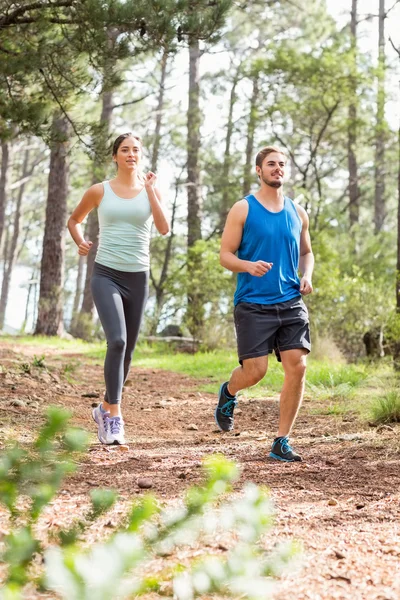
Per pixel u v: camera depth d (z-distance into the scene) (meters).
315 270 15.04
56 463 1.50
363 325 14.35
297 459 4.34
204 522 1.51
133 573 2.09
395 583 2.26
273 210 4.51
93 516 1.54
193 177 23.03
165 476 3.73
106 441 4.80
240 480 3.70
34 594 1.87
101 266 5.05
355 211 29.98
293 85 22.25
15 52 9.15
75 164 33.03
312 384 8.59
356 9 28.98
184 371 11.37
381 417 5.95
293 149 27.50
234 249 4.48
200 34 8.16
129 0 7.96
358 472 3.97
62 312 19.77
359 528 2.86
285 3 28.25
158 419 6.55
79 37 8.45
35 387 7.33
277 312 4.45
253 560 1.46
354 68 21.66
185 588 1.44
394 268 23.30
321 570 2.34
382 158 29.44
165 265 26.45
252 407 7.33
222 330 16.44
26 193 48.16
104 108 22.05
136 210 5.01
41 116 9.31
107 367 4.86
